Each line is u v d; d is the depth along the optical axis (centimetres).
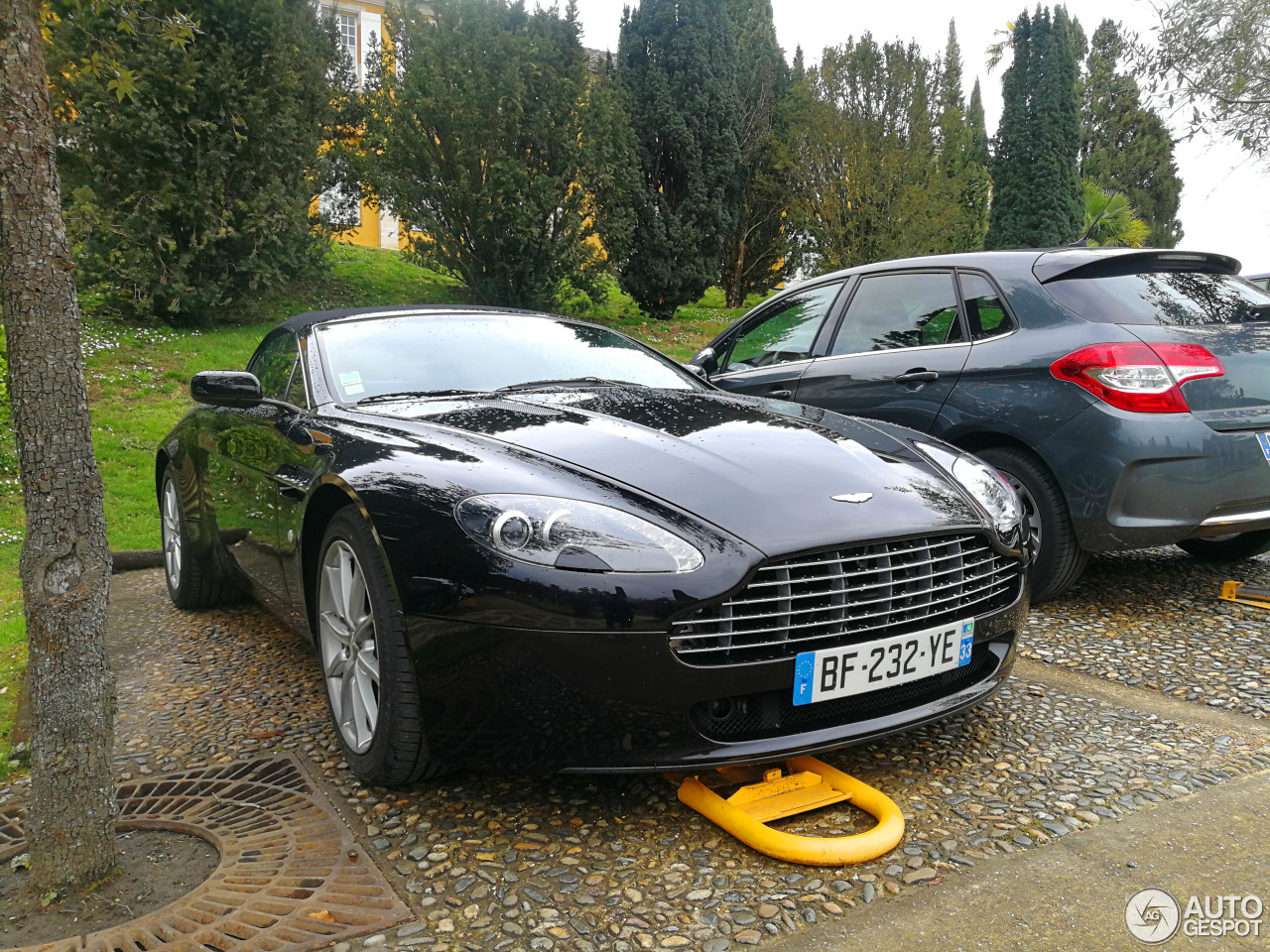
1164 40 688
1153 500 342
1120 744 252
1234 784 226
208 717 289
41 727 186
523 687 193
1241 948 162
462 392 303
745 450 238
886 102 1614
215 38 1074
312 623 267
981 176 1894
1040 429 363
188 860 203
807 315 485
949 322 410
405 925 175
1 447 664
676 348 1349
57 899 186
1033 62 1950
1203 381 343
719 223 1573
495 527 198
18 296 179
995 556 238
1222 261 395
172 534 423
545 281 1281
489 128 1227
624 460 225
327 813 221
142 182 1055
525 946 168
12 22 172
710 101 1542
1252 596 386
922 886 184
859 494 222
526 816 216
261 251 1134
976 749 250
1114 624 365
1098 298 368
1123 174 2608
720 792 221
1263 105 669
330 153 1305
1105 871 188
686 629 192
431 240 1262
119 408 823
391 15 1434
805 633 204
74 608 186
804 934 170
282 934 171
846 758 245
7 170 174
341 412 286
